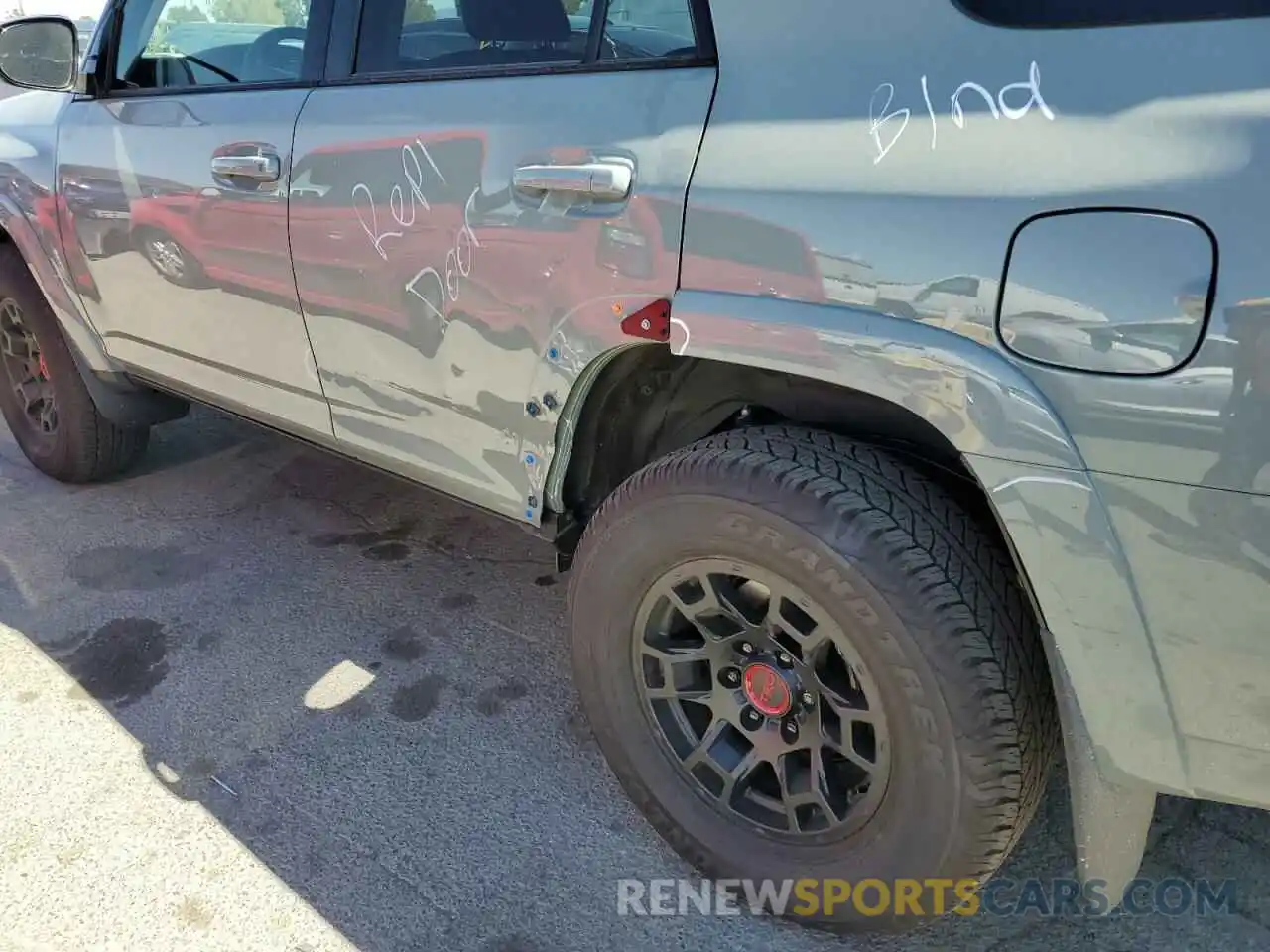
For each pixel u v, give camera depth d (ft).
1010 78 4.31
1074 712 4.69
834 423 5.82
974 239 4.34
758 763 6.04
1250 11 3.84
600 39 5.80
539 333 6.13
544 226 5.92
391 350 7.18
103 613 9.48
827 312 4.78
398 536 10.94
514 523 7.20
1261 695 4.18
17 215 10.37
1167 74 3.97
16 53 9.23
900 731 5.14
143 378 10.26
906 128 4.56
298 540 10.84
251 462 12.78
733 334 5.09
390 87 6.88
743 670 5.88
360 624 9.32
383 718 8.04
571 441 6.44
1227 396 3.85
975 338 4.39
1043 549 4.43
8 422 12.36
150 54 8.96
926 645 4.90
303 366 8.04
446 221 6.44
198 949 6.01
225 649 8.94
